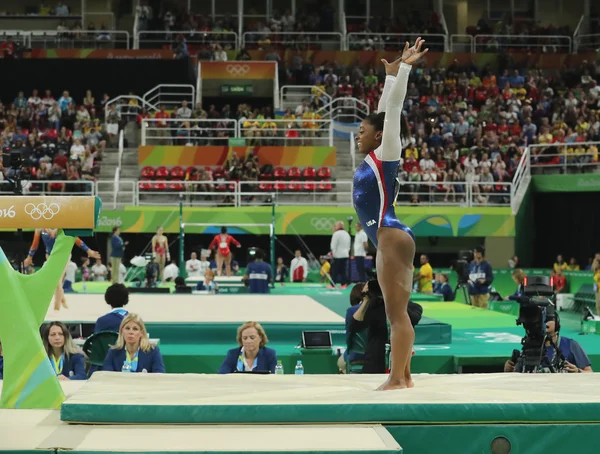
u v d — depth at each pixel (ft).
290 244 100.58
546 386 17.71
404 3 138.00
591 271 82.99
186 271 80.33
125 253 96.89
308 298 58.49
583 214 96.22
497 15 141.38
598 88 115.96
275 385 17.99
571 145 101.55
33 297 17.25
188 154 100.89
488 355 36.94
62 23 129.49
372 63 124.36
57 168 93.61
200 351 37.76
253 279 65.98
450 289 72.90
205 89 119.44
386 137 17.12
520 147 102.68
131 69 114.42
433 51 129.29
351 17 134.00
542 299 27.14
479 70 125.08
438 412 14.89
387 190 17.35
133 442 13.50
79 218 17.22
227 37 129.90
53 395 16.61
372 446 13.17
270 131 103.86
